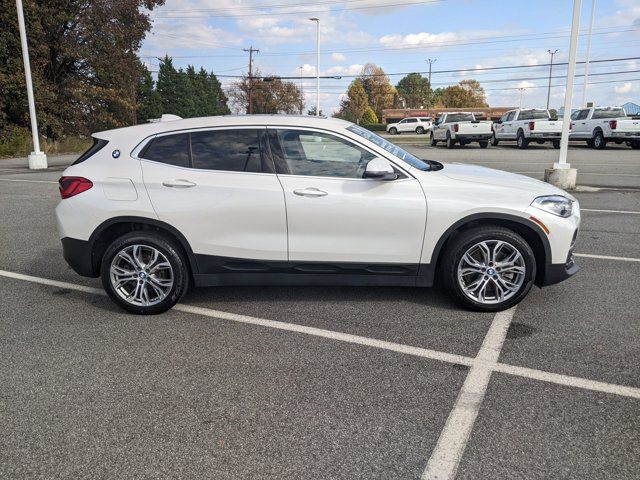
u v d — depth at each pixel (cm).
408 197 436
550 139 2581
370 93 10125
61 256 661
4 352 391
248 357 378
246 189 441
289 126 451
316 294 507
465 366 360
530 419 296
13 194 1198
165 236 455
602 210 916
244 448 275
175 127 462
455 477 251
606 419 295
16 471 260
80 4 3042
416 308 467
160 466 262
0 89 2628
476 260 446
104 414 308
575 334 408
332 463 262
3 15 2597
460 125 2645
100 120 3353
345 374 351
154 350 392
